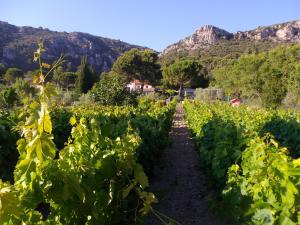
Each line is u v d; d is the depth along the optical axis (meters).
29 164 2.49
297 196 3.83
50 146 2.41
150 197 3.30
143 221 4.67
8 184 2.29
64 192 2.68
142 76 65.69
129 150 3.90
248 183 4.82
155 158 9.54
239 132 6.96
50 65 2.52
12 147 7.67
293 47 52.50
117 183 3.81
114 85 24.97
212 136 8.79
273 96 32.50
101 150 4.05
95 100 25.27
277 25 139.75
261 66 50.34
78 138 4.09
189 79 68.50
